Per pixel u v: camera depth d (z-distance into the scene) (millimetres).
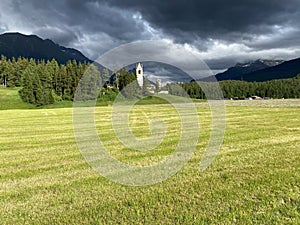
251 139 14445
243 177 8023
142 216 5781
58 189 7512
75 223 5582
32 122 28625
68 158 11242
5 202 6699
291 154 10695
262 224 5371
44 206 6430
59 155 11891
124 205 6367
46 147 14000
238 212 5832
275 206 6082
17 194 7203
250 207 6043
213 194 6801
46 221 5660
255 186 7273
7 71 95625
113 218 5734
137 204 6375
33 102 76438
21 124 26781
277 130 17781
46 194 7180
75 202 6609
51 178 8523
